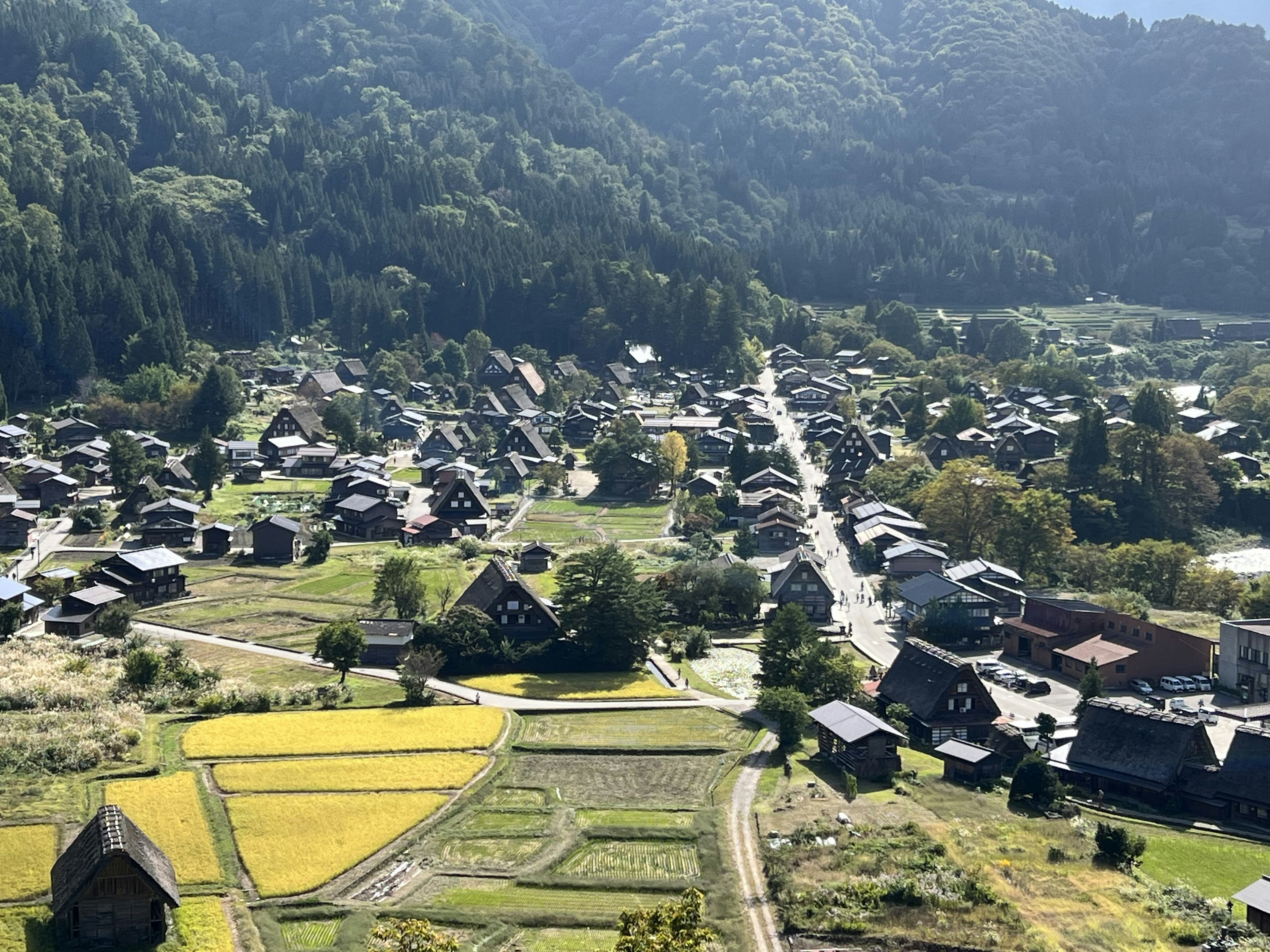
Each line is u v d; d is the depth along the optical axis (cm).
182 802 8806
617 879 8025
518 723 10975
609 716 11306
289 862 8031
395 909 7531
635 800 9294
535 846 8494
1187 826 9294
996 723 11056
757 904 7731
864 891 7725
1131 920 7556
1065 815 9331
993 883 7975
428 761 9856
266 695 11125
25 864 7756
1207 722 11612
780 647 11862
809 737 10962
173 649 12375
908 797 9481
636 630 12888
